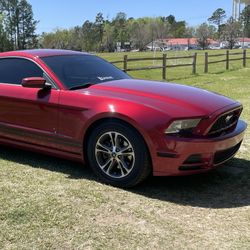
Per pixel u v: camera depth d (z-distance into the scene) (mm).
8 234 3568
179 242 3494
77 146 4812
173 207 4141
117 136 4512
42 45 103250
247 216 3965
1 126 5391
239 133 4703
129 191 4512
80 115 4695
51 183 4691
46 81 5035
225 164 5383
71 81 5031
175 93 4676
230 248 3412
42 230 3643
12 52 5543
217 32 110250
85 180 4793
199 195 4434
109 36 110438
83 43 106188
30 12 98125
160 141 4246
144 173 4418
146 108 4359
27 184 4652
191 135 4258
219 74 19281
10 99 5234
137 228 3713
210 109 4379
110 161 4602
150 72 20469
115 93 4672
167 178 4883
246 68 23125
